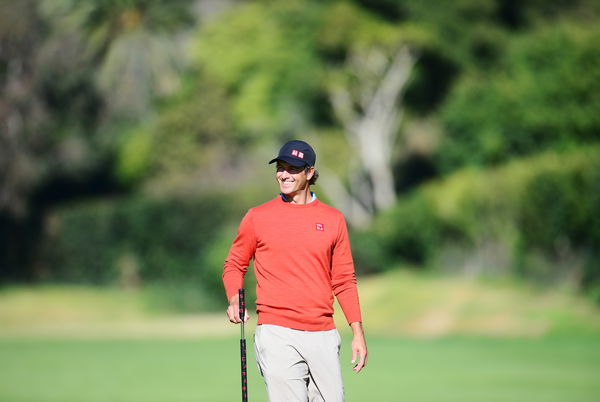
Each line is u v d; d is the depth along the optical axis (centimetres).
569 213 8175
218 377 4978
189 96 16738
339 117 16362
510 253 9162
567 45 11462
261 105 16575
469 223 9838
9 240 14075
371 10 15925
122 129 16912
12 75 13988
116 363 5788
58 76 14600
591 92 11044
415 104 16500
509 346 6444
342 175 16375
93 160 16625
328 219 1953
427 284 9594
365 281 10825
